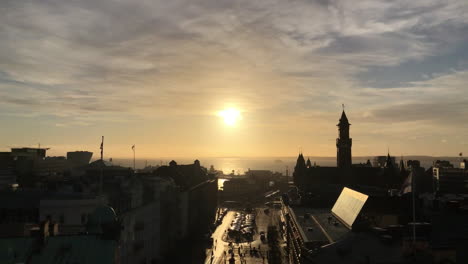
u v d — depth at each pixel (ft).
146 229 438.81
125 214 370.94
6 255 201.98
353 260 231.30
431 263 215.92
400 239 241.96
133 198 406.41
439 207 314.76
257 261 524.93
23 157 543.80
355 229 329.31
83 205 321.73
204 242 641.81
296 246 383.24
